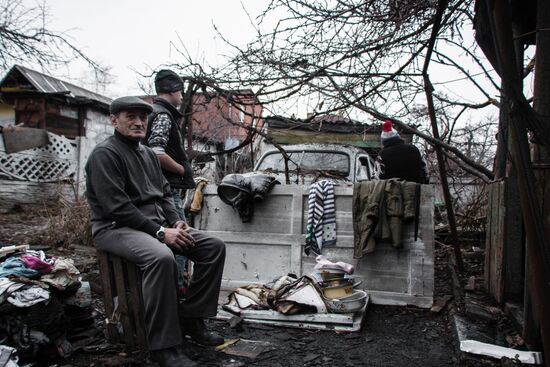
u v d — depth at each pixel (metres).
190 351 2.69
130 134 2.62
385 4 3.61
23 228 7.73
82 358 2.59
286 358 2.69
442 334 3.15
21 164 11.02
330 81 4.20
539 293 2.00
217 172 7.52
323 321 3.22
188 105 5.12
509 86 1.92
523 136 1.94
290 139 6.69
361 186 3.79
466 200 7.02
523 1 3.16
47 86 14.16
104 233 2.58
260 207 4.19
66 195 9.41
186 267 4.23
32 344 2.37
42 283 2.53
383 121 4.72
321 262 3.51
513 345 2.65
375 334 3.15
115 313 2.72
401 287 3.79
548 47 2.43
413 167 4.40
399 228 3.61
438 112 4.99
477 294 3.68
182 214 3.51
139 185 2.67
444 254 5.91
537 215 1.95
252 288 3.72
